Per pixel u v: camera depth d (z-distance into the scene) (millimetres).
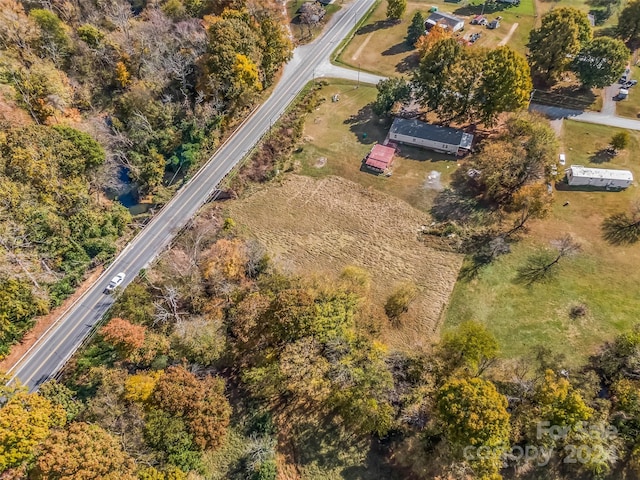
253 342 58500
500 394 48406
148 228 81750
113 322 57125
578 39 102312
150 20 108250
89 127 87625
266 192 90625
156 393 50594
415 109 105688
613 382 55344
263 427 55406
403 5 133125
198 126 95000
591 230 77500
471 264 75562
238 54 96625
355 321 59094
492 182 82312
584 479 49594
